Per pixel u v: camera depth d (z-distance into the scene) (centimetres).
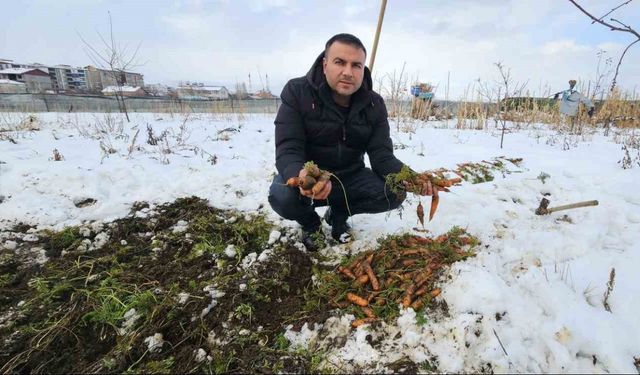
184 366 180
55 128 688
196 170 402
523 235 251
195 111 1136
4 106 1077
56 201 309
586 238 250
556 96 947
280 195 230
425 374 159
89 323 204
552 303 185
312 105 224
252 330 197
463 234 249
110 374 178
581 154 515
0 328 200
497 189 345
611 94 927
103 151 468
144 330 196
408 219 291
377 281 211
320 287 219
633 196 322
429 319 181
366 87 229
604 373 155
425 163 463
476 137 698
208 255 254
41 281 230
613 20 145
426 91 1018
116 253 257
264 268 236
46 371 181
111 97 1223
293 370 173
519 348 162
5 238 265
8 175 349
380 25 336
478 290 181
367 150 248
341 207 262
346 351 177
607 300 196
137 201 319
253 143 577
